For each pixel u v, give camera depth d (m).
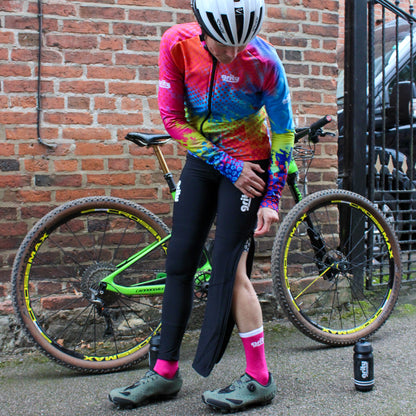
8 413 1.98
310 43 3.13
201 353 1.92
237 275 1.98
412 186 3.61
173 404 2.02
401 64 4.18
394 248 2.80
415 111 4.07
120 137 2.82
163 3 2.86
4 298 2.67
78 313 2.76
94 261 2.82
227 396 1.92
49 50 2.70
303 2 3.11
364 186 3.29
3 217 2.66
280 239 2.60
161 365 2.03
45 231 2.42
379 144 3.85
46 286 2.75
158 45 2.86
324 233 3.17
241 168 1.88
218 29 1.63
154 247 2.58
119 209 2.55
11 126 2.66
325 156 3.21
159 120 2.88
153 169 2.88
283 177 1.96
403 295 3.46
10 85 2.65
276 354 2.54
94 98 2.77
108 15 2.78
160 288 2.56
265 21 3.04
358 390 2.06
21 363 2.53
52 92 2.71
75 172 2.76
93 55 2.76
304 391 2.09
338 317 3.08
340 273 2.88
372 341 2.68
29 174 2.69
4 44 2.64
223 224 1.95
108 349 2.69
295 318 2.57
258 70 1.80
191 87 1.87
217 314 1.91
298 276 3.14
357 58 3.26
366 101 3.29
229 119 1.91
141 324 2.85
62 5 2.71
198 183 2.02
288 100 1.90
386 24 5.04
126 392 1.99
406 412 1.86
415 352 2.48
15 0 2.65
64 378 2.35
